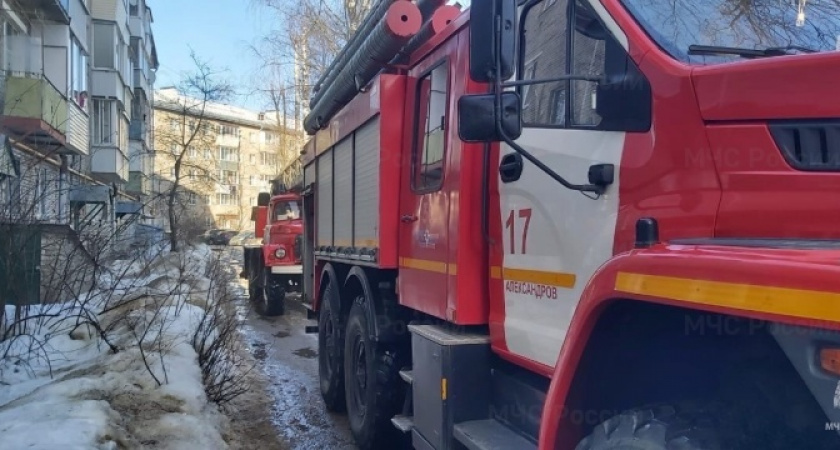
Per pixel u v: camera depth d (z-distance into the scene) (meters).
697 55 2.45
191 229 16.36
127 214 9.25
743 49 2.49
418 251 4.37
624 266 2.05
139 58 35.78
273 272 14.34
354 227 5.62
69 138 19.67
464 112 2.65
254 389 7.62
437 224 4.03
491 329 3.58
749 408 1.92
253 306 15.28
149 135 37.12
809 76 1.99
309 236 8.27
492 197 3.60
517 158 3.32
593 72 2.79
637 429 2.08
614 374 2.28
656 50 2.46
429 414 3.75
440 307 3.95
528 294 3.23
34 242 6.34
